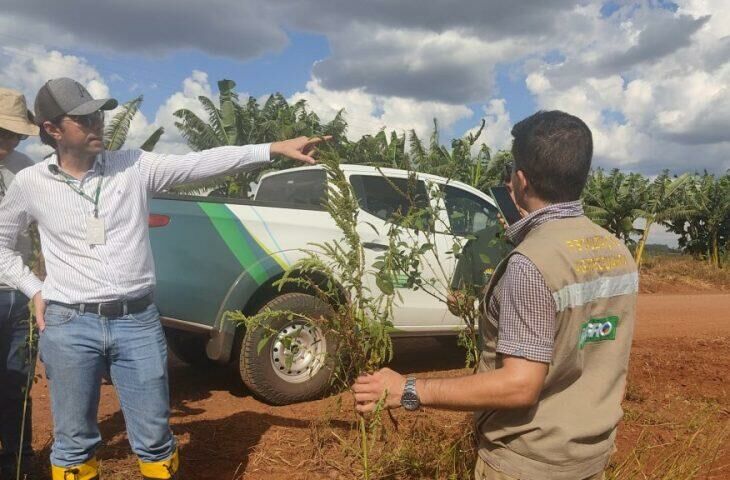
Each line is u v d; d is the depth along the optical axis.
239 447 3.90
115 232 2.71
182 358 5.82
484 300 2.09
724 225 24.61
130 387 2.77
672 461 3.65
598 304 1.97
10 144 3.22
